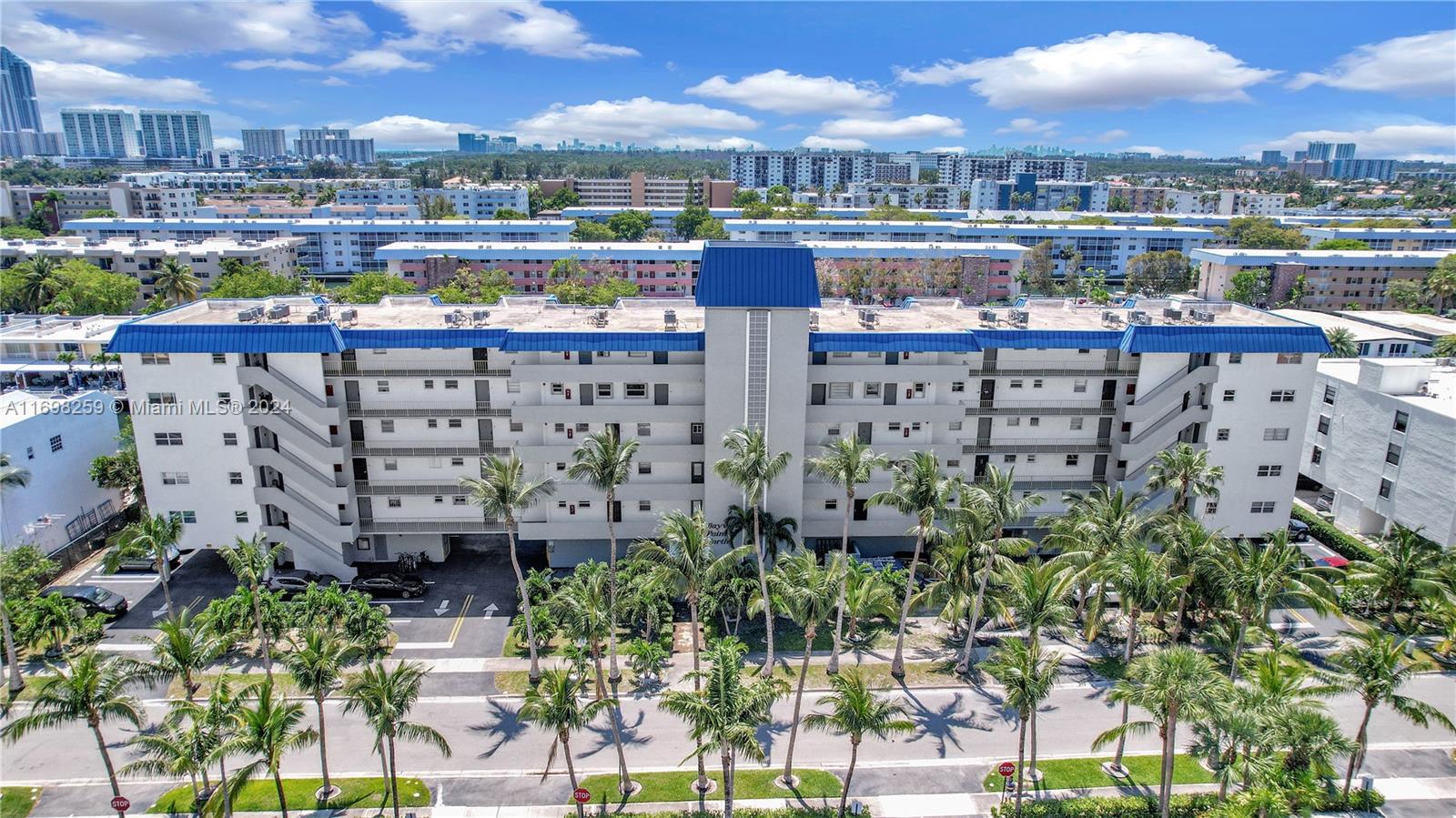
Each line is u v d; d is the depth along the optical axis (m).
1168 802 37.94
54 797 42.59
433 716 49.12
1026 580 46.38
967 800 42.56
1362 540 71.50
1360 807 41.94
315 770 44.75
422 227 192.62
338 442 62.75
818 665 54.41
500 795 42.75
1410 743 47.19
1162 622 58.84
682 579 49.34
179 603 60.56
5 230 187.88
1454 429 62.88
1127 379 65.19
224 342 58.81
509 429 64.56
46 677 52.28
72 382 99.50
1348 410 74.94
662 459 62.16
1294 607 61.72
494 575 65.69
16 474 57.56
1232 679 49.09
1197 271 175.38
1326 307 156.00
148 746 37.50
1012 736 47.56
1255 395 64.38
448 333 60.62
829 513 65.50
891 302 157.75
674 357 61.78
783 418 60.19
